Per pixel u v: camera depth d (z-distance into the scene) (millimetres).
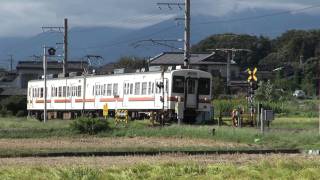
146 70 63156
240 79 158000
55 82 83062
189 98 58031
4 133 46031
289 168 21453
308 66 168000
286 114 83000
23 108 113312
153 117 56188
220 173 20219
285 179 19328
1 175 19562
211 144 37719
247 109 72812
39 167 21422
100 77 70688
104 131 47906
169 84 57219
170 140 41406
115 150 31375
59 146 35219
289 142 38000
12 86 168500
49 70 174375
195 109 58281
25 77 172375
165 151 30969
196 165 21969
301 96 145125
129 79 64250
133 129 47969
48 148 33312
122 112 64188
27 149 32375
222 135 42000
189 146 35500
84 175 19500
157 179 19172
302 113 84062
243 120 55281
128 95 64188
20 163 24344
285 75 177000
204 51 191500
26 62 178500
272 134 40125
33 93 91125
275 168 21203
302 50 197750
